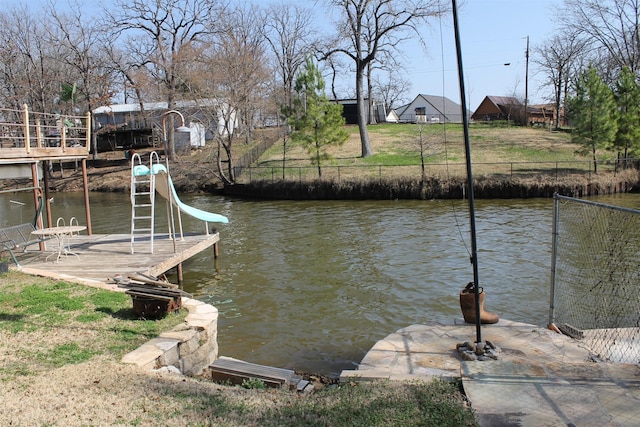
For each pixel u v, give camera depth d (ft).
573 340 20.45
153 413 13.82
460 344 19.65
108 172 128.67
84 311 23.40
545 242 50.08
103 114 156.46
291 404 14.83
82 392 15.08
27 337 19.98
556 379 15.39
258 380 17.61
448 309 32.04
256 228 64.23
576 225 34.96
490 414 13.42
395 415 13.52
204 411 14.02
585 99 91.40
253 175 104.78
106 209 89.81
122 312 23.47
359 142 133.69
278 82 165.17
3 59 130.31
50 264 34.73
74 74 137.59
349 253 48.16
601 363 16.80
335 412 13.93
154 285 24.31
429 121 194.59
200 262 46.19
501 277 38.60
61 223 75.46
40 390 15.11
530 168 96.94
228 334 28.60
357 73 115.85
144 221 73.72
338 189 89.25
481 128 155.84
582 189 82.74
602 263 32.68
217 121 103.04
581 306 27.30
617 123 91.30
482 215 68.03
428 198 85.87
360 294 35.58
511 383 15.16
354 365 24.25
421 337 21.21
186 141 136.46
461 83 17.87
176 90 114.62
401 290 36.17
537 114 187.83
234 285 38.68
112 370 16.94
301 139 96.58
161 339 19.90
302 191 91.61
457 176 87.10
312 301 34.35
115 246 40.88
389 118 233.55
